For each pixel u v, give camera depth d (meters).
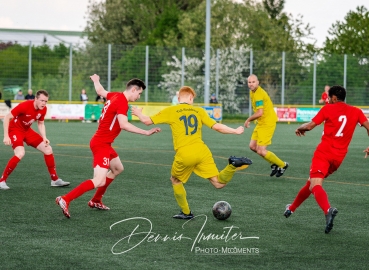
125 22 133.88
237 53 81.69
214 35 100.81
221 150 37.16
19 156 20.61
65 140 42.62
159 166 27.83
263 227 14.95
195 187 21.48
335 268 11.35
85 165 27.66
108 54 74.62
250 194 20.22
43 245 12.80
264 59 80.31
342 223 15.64
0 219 15.52
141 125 66.50
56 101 69.38
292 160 31.67
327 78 80.25
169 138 47.03
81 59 73.94
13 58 71.75
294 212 17.00
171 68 76.38
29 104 20.73
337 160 14.80
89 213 16.50
